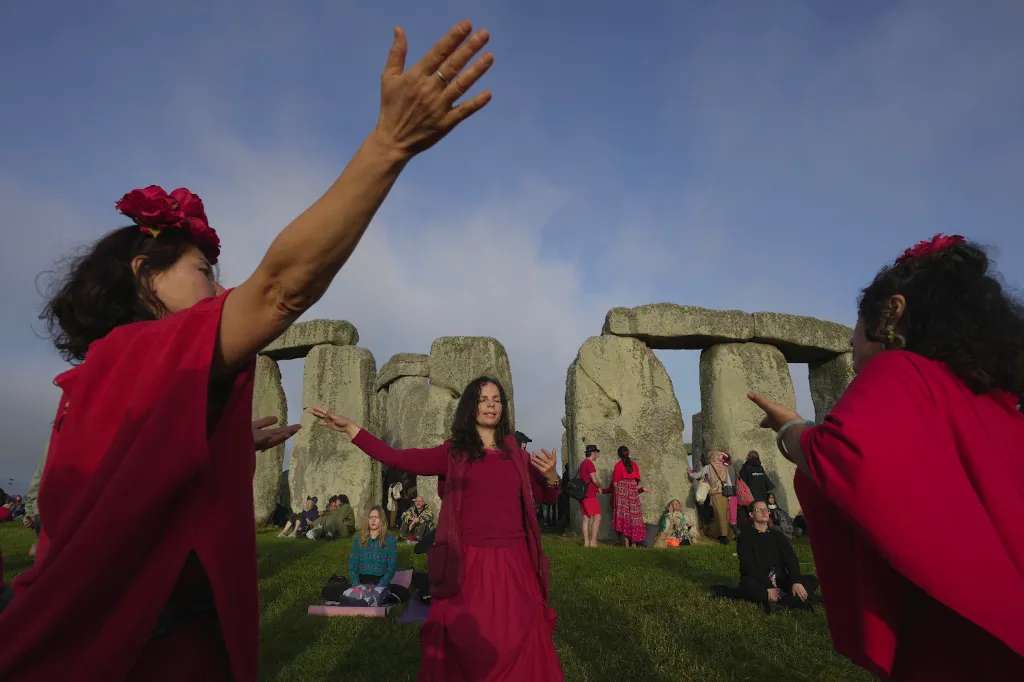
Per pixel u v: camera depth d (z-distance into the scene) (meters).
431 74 1.05
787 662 5.08
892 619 1.67
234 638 1.25
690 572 8.78
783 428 1.92
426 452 3.85
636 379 15.45
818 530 1.88
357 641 5.70
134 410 1.16
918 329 1.83
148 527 1.12
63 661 1.10
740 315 16.16
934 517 1.47
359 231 1.11
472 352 16.72
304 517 14.65
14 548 10.33
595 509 11.92
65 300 1.54
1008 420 1.71
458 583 3.34
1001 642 1.48
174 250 1.55
